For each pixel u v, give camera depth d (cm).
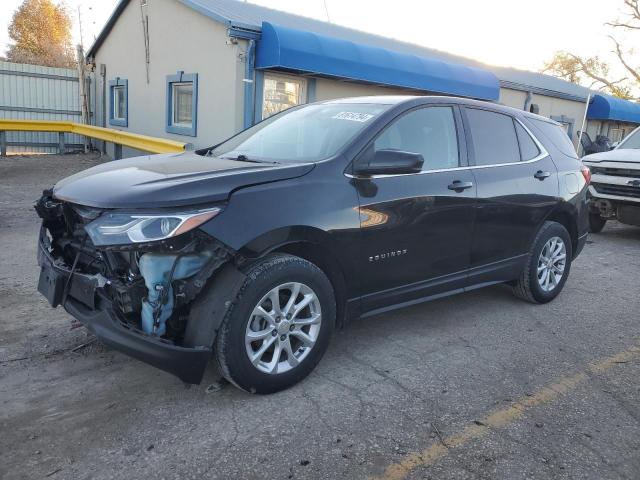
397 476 268
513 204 475
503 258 484
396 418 319
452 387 360
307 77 1118
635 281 648
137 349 292
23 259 604
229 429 301
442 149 432
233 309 308
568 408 340
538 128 537
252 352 323
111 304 304
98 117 1633
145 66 1334
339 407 329
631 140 952
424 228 403
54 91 1591
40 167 1293
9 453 274
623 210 864
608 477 275
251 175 327
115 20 1441
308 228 333
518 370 391
